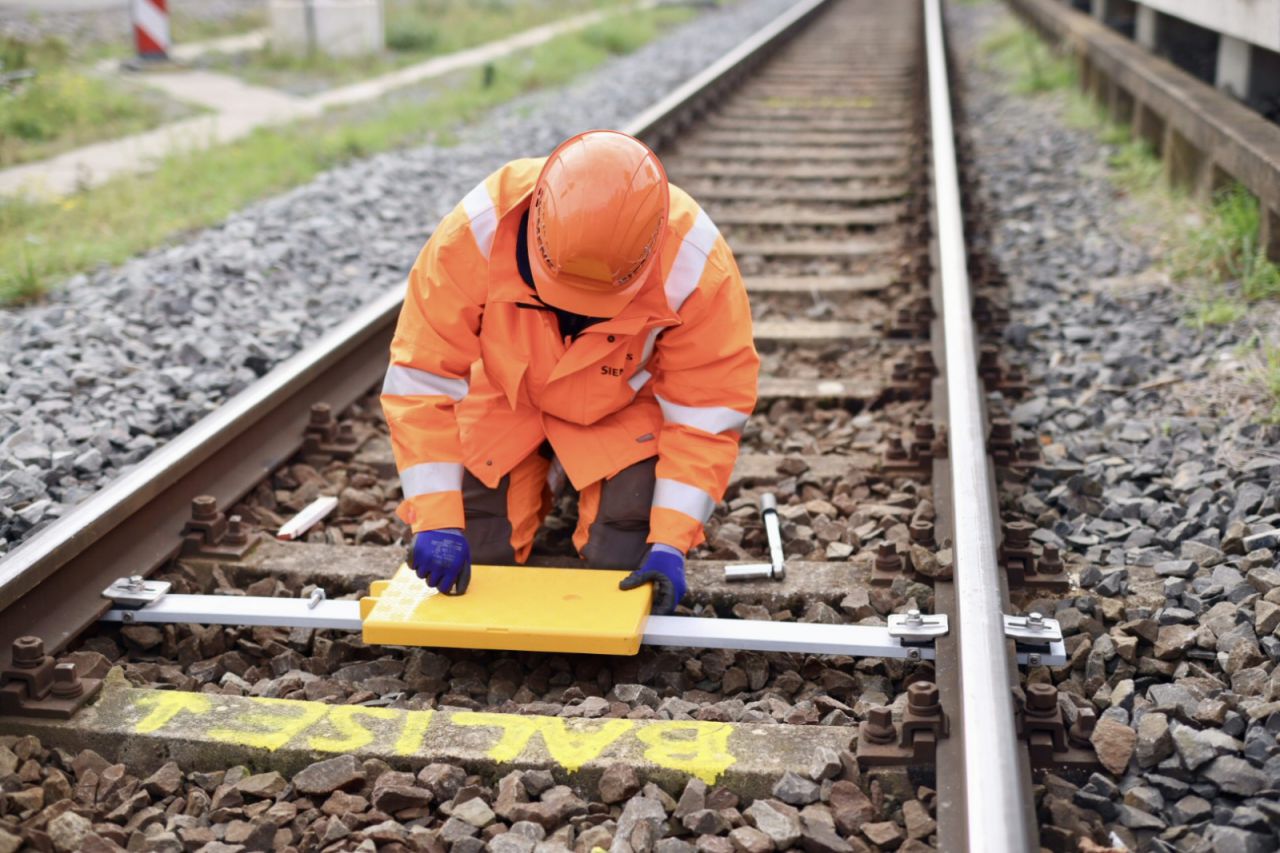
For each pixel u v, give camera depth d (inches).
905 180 291.3
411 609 113.0
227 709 105.0
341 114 406.3
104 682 108.1
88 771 99.2
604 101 412.8
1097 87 352.5
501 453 122.7
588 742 100.7
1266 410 158.1
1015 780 84.9
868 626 114.8
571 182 102.2
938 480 144.4
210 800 98.0
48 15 591.5
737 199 278.8
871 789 96.0
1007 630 107.8
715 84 384.2
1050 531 135.9
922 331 195.8
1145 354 183.3
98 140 360.5
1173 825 93.3
